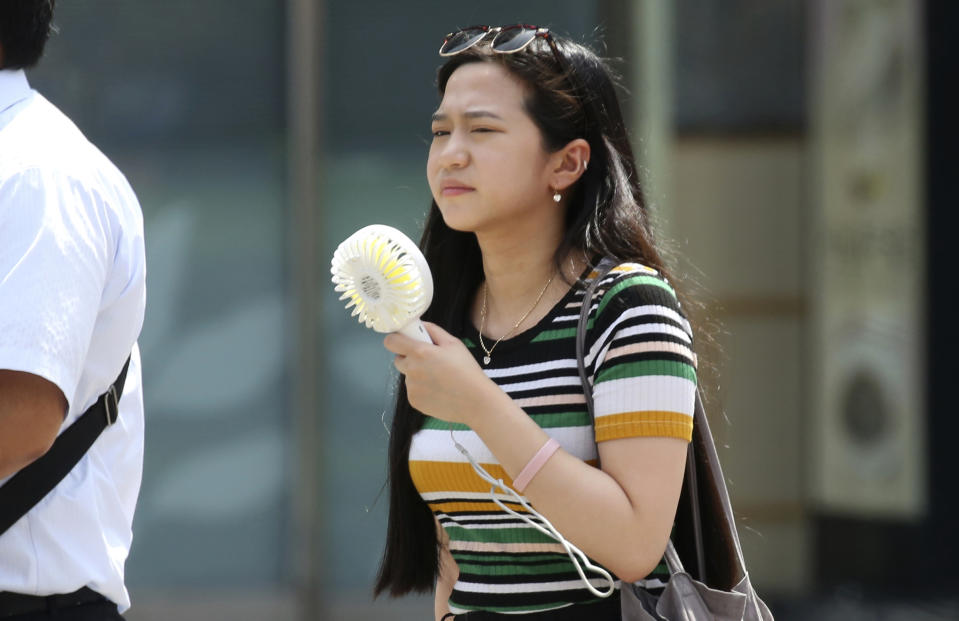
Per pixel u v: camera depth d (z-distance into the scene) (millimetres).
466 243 8758
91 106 21203
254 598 21562
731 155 23969
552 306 8055
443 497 8148
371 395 21797
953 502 23141
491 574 7984
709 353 9477
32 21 8156
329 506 21766
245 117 21500
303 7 21375
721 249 24016
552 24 21656
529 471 7250
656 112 21812
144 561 21406
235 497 21578
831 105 23625
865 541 23672
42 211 7496
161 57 21344
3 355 7195
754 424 24172
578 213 8289
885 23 23156
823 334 23766
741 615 7605
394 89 21578
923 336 23141
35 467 7750
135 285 8188
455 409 7344
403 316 7277
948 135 22984
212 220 21516
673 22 23766
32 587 7742
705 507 7992
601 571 7473
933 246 23078
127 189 8414
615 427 7414
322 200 21609
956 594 23094
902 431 23266
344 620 21703
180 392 21500
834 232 23609
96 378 8031
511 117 7930
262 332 21625
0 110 7906
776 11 23875
